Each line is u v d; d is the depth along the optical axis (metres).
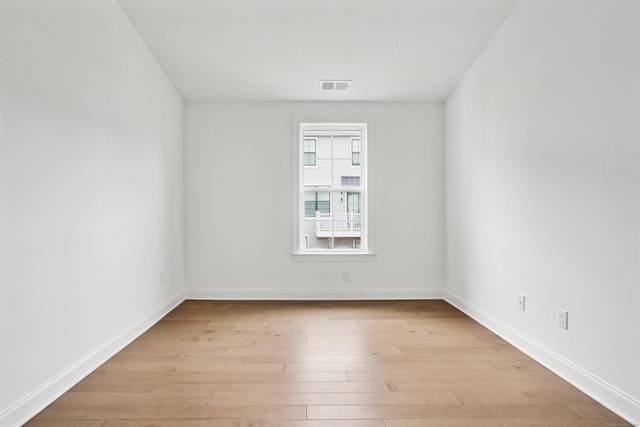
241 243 4.86
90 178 2.75
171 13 3.34
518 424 2.01
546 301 2.78
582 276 2.41
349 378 2.56
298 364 2.80
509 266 3.29
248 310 4.33
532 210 2.96
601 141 2.26
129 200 3.36
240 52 3.88
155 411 2.13
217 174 4.84
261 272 4.87
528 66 3.01
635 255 2.03
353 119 4.88
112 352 2.99
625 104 2.09
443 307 4.47
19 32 2.08
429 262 4.91
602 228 2.25
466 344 3.22
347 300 4.84
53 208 2.35
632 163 2.05
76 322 2.56
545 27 2.80
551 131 2.72
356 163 5.00
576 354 2.46
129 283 3.34
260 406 2.19
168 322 3.87
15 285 2.04
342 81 4.39
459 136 4.38
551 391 2.38
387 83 4.45
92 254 2.76
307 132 5.00
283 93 4.65
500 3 3.19
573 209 2.50
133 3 3.21
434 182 4.90
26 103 2.13
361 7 3.30
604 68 2.23
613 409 2.15
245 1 3.22
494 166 3.55
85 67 2.70
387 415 2.09
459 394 2.34
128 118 3.35
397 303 4.66
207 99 4.77
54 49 2.37
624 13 2.09
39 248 2.22
